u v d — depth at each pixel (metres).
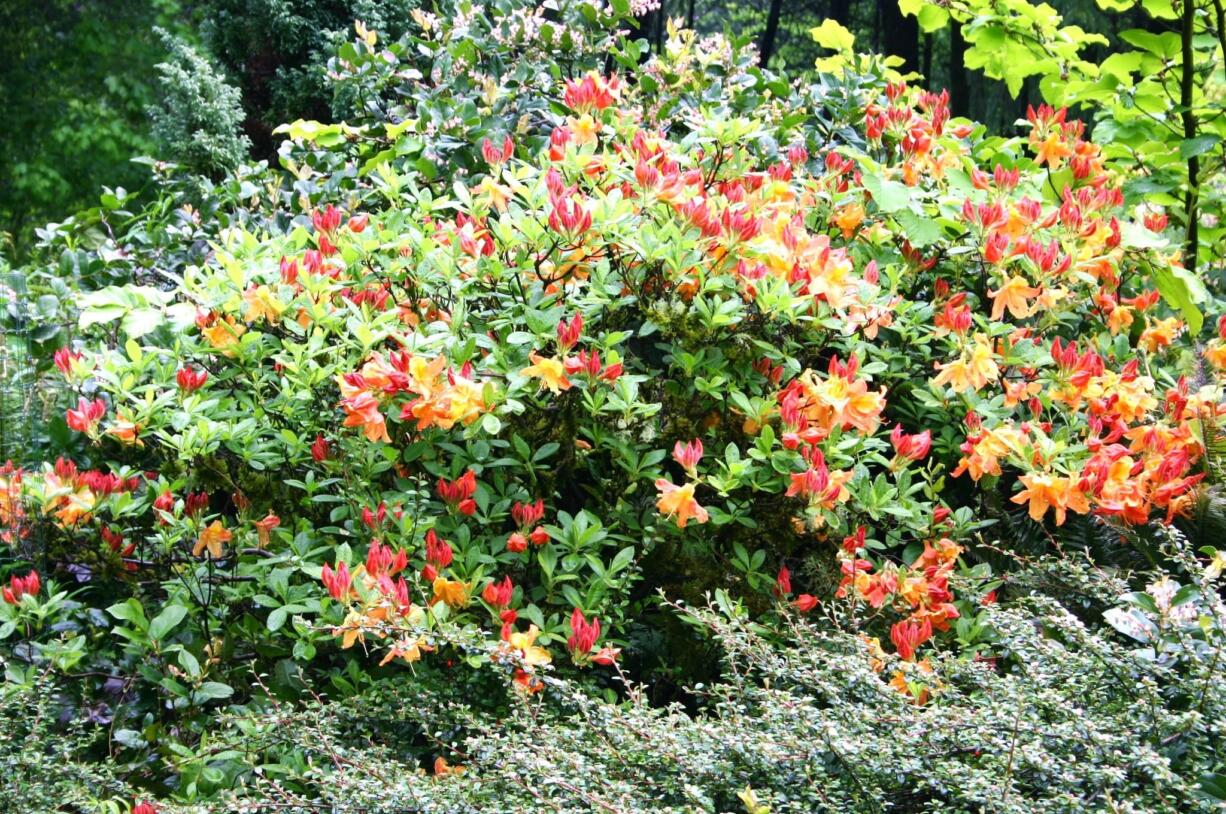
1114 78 4.23
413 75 4.39
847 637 2.35
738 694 2.29
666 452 2.89
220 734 2.52
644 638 2.86
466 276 2.82
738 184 3.06
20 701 2.39
